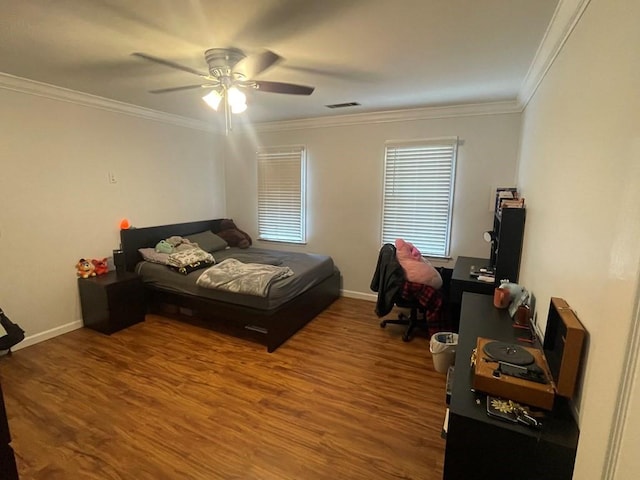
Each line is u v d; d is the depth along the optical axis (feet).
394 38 6.65
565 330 4.16
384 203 13.83
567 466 3.79
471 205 12.46
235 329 11.48
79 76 9.09
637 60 3.07
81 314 11.53
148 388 8.11
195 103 12.09
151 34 6.50
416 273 10.61
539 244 6.79
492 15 5.76
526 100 9.87
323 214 15.16
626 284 2.04
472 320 7.03
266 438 6.54
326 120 14.23
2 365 9.07
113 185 12.23
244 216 17.28
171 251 12.89
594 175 4.03
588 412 2.51
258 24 6.10
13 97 9.41
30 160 9.92
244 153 16.67
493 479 4.14
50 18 5.88
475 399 4.47
